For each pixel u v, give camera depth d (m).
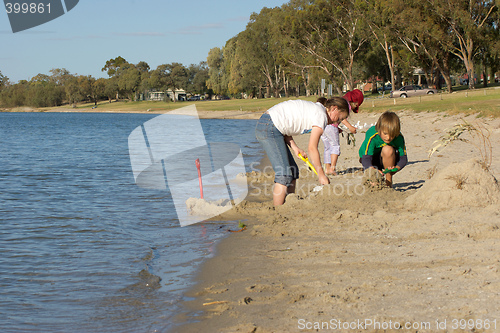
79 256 5.73
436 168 9.77
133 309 4.10
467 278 3.94
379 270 4.37
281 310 3.72
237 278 4.59
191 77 147.50
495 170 8.81
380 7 51.09
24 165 16.67
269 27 82.31
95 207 8.77
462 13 45.84
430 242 5.04
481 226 5.26
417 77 86.19
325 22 60.06
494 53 47.94
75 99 152.12
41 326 3.84
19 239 6.59
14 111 155.38
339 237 5.59
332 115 6.61
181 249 5.79
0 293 4.59
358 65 67.44
